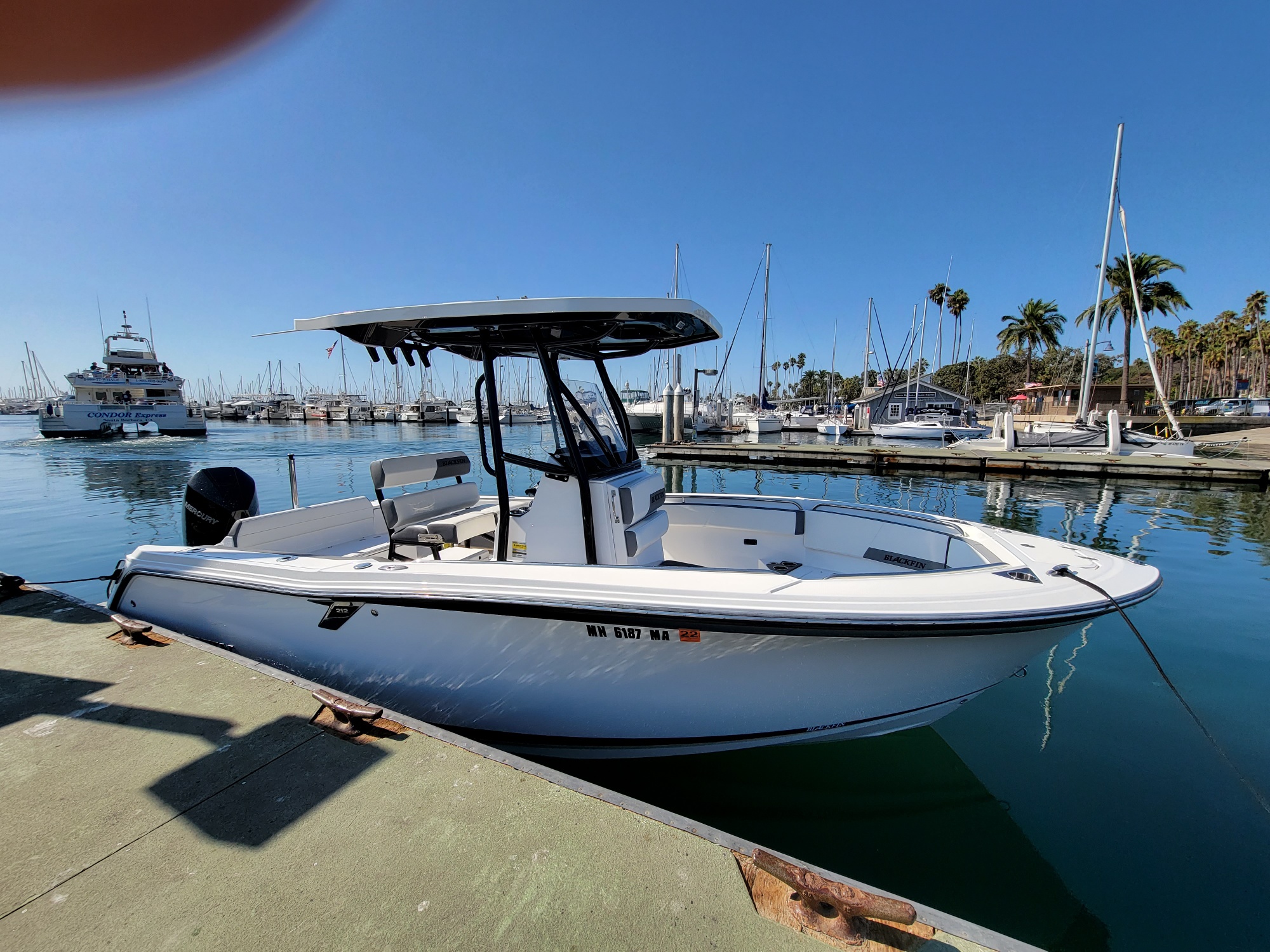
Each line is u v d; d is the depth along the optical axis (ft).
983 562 9.92
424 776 6.01
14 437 102.32
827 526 13.02
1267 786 8.79
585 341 9.78
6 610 10.89
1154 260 99.35
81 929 4.27
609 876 4.74
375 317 8.95
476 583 7.93
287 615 9.33
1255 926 6.43
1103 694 11.63
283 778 5.97
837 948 4.11
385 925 4.30
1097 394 140.97
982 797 8.59
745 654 7.55
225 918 4.36
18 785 5.89
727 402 118.01
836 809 8.41
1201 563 21.54
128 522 29.01
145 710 7.30
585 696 8.15
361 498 14.01
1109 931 6.41
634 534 9.97
